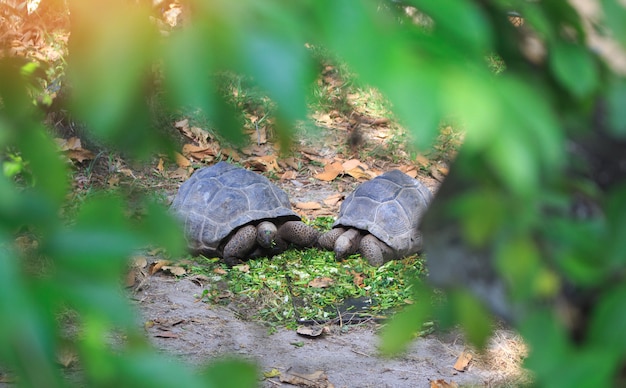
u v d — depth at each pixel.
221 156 12.02
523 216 1.00
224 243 9.59
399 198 9.92
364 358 7.57
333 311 8.54
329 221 10.69
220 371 0.89
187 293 8.73
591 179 1.21
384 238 9.55
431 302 1.16
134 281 8.75
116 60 0.82
